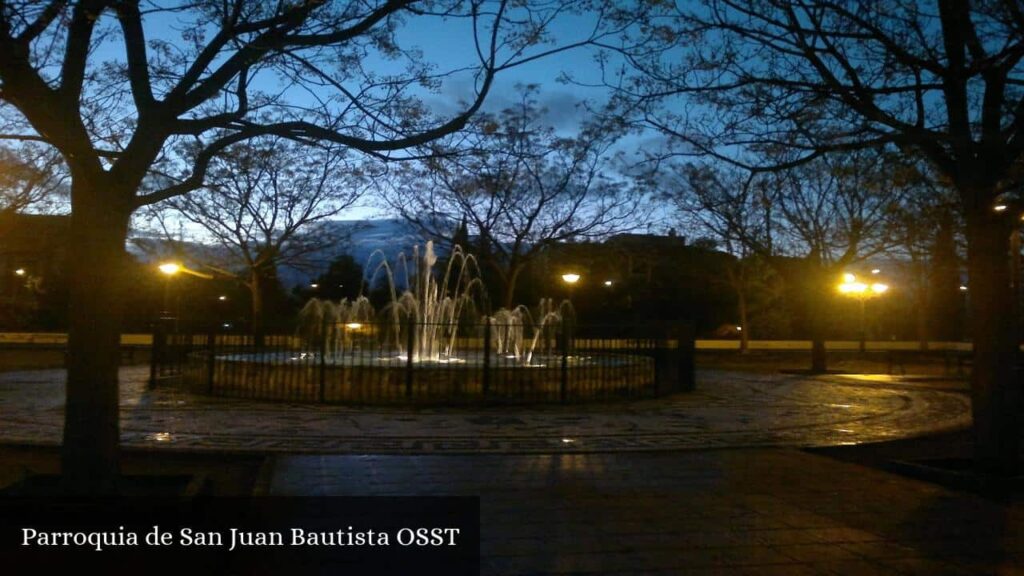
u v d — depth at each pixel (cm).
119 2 616
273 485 831
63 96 614
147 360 2956
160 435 1159
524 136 1298
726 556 610
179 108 673
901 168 960
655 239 3994
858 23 839
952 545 643
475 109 779
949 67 856
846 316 5291
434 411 1476
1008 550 630
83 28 624
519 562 589
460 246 2792
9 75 581
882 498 806
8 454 1020
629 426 1329
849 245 2489
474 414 1445
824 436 1283
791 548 632
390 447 1077
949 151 926
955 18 825
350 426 1270
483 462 975
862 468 969
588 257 4103
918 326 5316
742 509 755
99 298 632
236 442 1104
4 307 3247
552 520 708
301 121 765
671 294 4984
